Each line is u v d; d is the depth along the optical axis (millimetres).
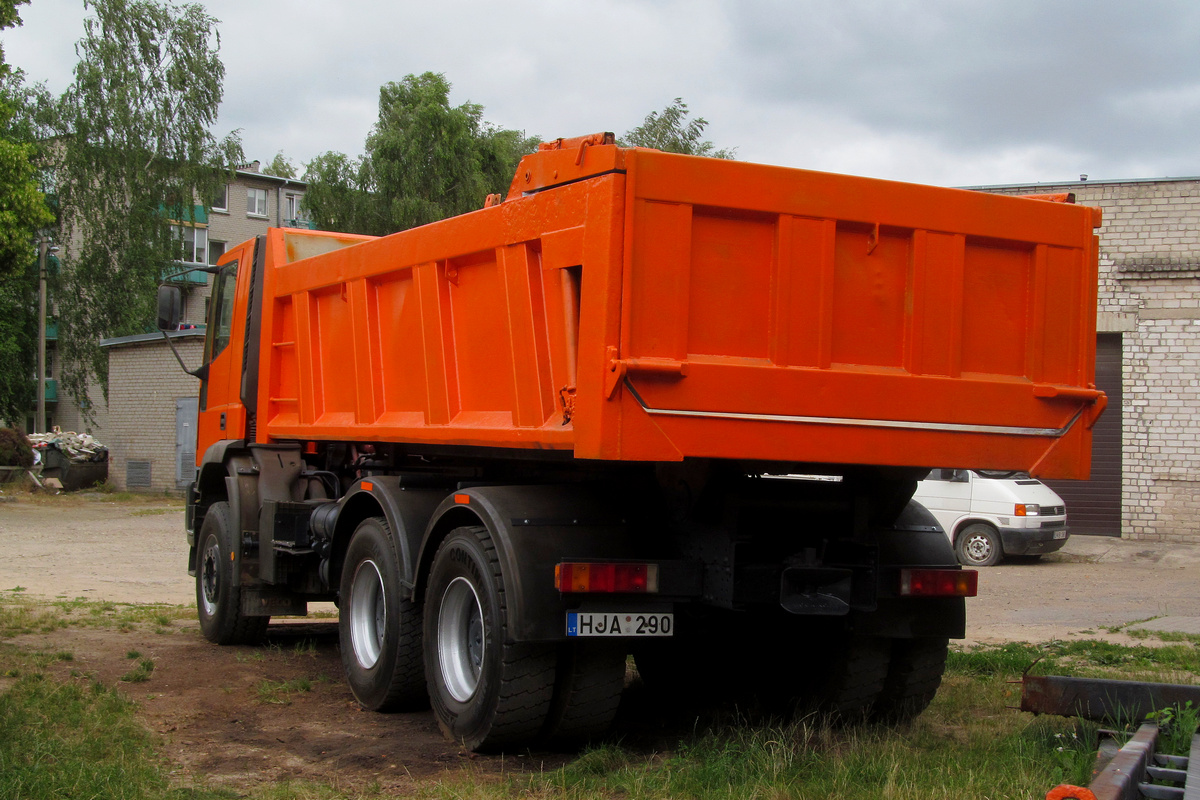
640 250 4273
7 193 21531
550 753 5184
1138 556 17062
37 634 8422
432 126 35812
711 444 4344
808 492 5168
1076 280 5082
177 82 37875
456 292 5727
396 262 6266
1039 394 4953
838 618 5488
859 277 4695
